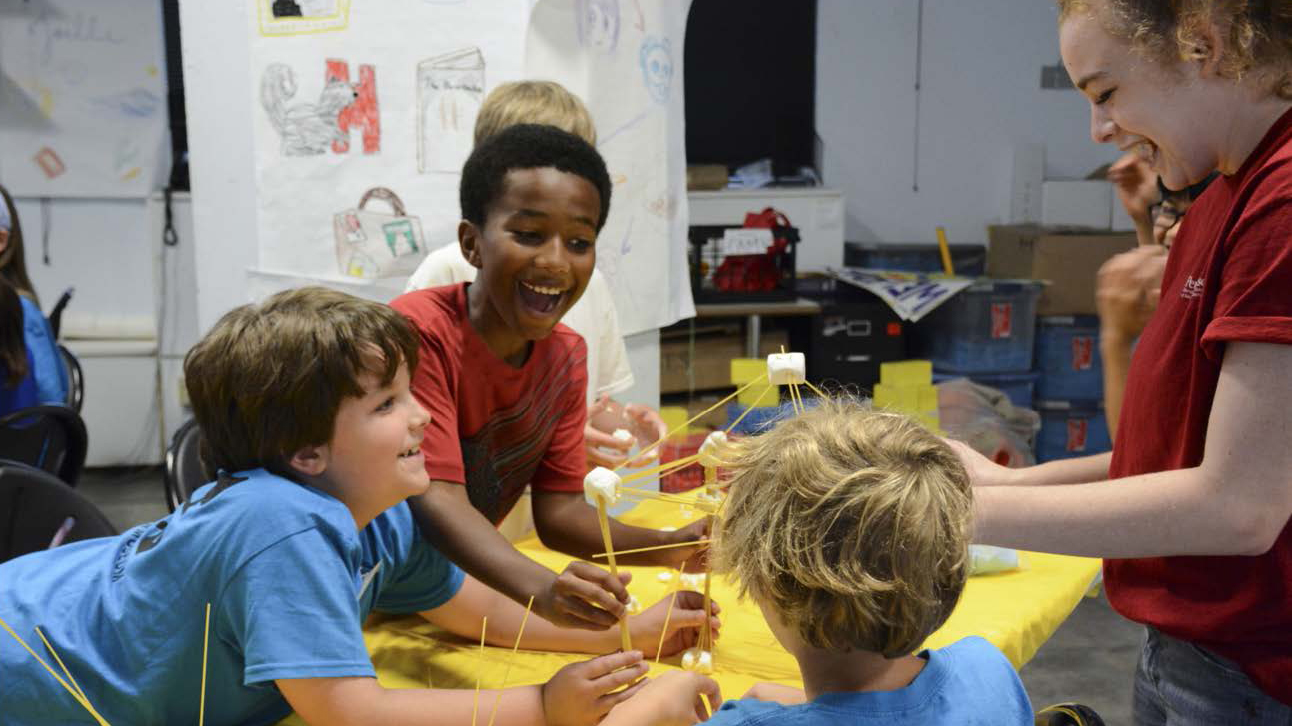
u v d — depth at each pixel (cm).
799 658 87
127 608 105
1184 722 112
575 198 128
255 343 104
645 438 192
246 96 248
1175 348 108
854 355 451
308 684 100
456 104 245
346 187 248
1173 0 94
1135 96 100
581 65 244
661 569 162
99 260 499
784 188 507
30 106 475
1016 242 485
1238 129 99
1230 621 104
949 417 397
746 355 449
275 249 252
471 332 134
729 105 532
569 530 149
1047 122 545
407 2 240
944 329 462
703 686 109
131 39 478
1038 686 306
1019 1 531
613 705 106
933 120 540
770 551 82
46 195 486
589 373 215
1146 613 112
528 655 134
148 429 491
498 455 143
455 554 124
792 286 452
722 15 521
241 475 108
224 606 102
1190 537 97
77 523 156
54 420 241
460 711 105
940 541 81
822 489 81
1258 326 91
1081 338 460
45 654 107
